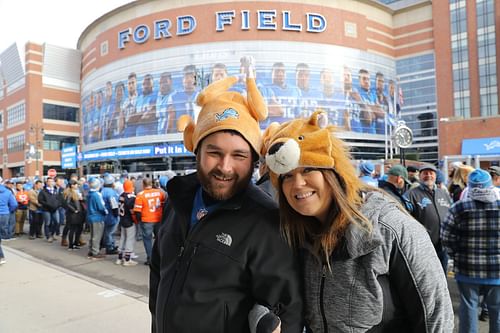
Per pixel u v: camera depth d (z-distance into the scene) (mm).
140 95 43500
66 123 52969
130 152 40250
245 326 1355
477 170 3061
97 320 3770
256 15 41656
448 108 44188
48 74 51781
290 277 1342
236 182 1380
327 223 1265
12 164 53250
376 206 1250
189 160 39625
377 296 1199
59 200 10094
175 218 1601
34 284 5102
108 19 47594
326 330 1317
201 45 41906
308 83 41312
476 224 2971
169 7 43281
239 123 1359
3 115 56625
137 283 5504
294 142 1234
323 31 42719
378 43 47344
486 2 42219
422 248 1200
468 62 43219
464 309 3074
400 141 8570
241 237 1361
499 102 41031
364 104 43656
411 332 1261
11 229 10219
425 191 4266
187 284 1360
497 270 2914
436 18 45625
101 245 8641
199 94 1525
